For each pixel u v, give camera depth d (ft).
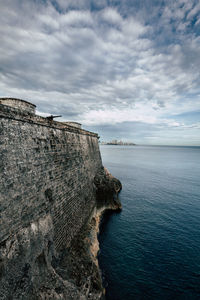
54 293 24.58
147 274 42.37
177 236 58.44
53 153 40.14
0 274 19.35
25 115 30.30
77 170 56.39
